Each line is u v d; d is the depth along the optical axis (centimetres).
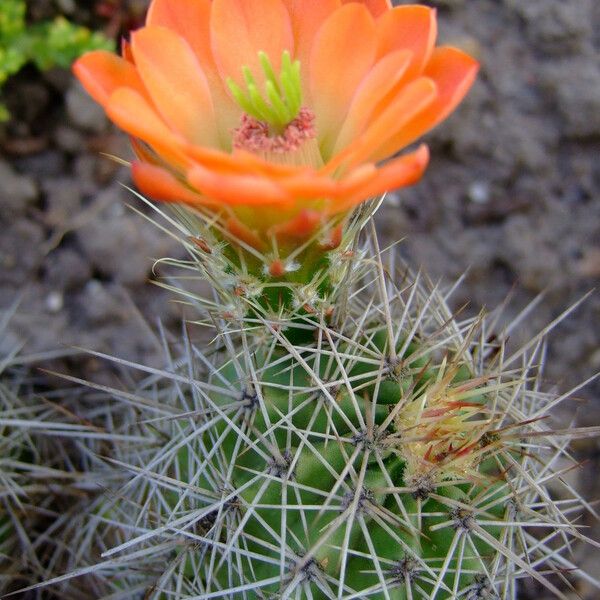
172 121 14
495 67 30
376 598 15
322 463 16
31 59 28
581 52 30
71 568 20
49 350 26
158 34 14
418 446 16
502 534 16
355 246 16
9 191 28
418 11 14
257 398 16
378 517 15
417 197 30
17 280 27
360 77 14
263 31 15
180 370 20
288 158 14
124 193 29
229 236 14
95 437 20
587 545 25
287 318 16
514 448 17
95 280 28
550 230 29
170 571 17
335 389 16
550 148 30
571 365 28
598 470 27
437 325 19
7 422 20
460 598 16
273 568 16
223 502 16
